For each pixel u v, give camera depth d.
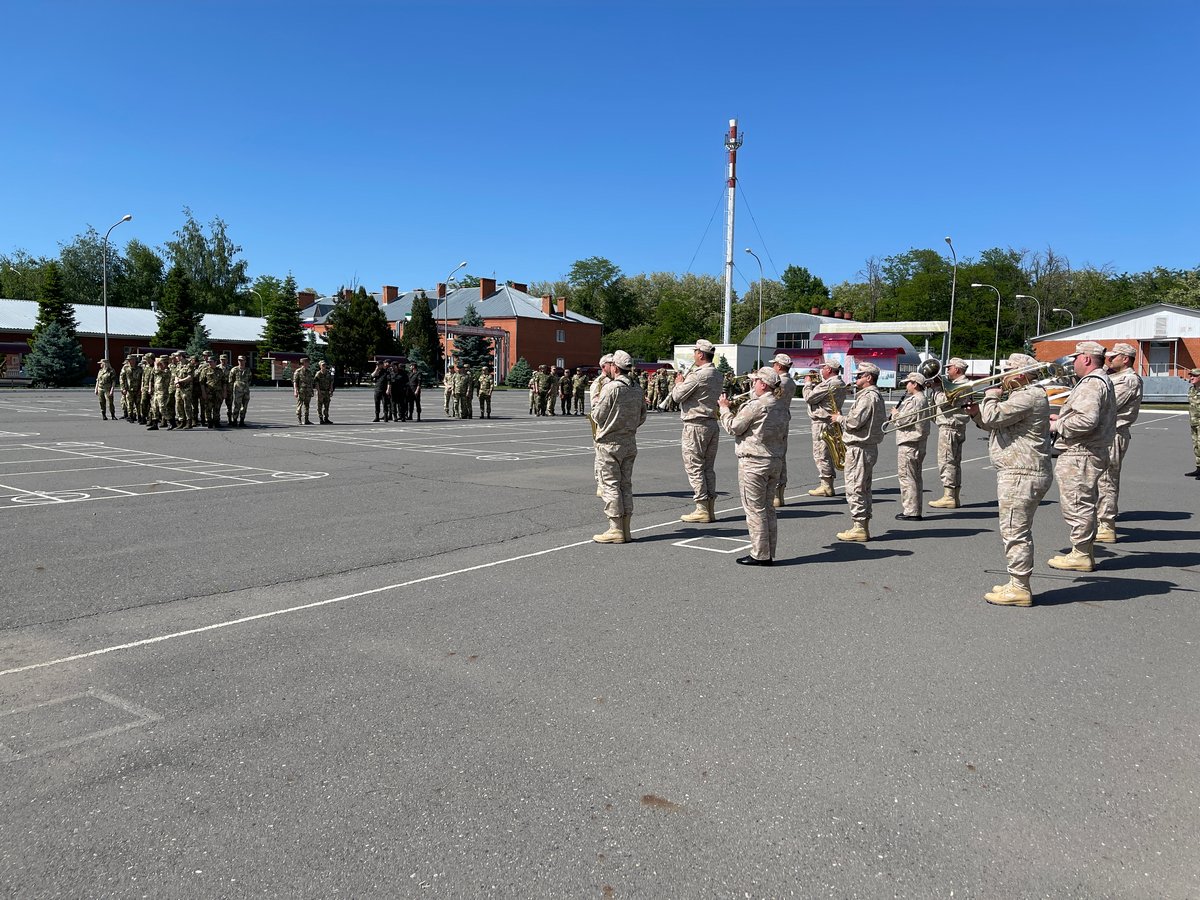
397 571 7.37
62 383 52.09
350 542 8.54
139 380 25.34
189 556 7.82
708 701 4.54
